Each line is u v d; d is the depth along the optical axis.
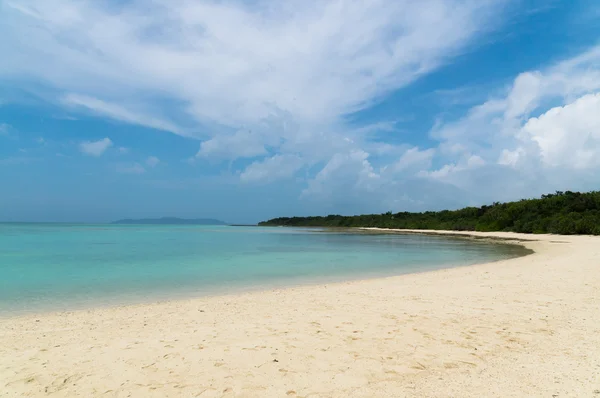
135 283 15.73
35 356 6.46
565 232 51.41
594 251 26.30
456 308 9.88
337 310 9.93
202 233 79.06
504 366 5.82
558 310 9.42
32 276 17.38
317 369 5.80
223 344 7.06
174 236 63.50
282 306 10.70
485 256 28.05
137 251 31.89
